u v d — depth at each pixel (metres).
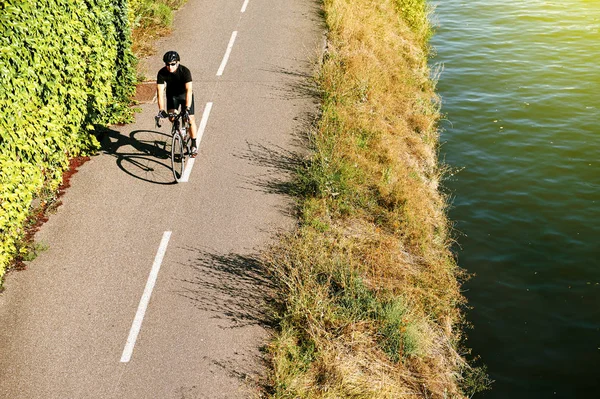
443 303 8.82
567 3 26.62
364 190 10.30
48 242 8.47
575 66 19.75
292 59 14.55
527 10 25.86
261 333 7.10
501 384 8.21
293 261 8.16
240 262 8.20
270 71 13.88
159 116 9.09
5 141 7.79
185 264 8.12
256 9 18.11
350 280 7.84
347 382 6.56
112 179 9.90
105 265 8.09
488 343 8.93
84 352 6.80
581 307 9.77
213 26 16.69
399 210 10.05
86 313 7.32
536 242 11.45
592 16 24.73
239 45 15.34
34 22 8.32
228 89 13.01
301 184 9.84
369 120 12.58
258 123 11.71
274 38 15.80
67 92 9.45
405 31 20.08
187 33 16.14
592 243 11.43
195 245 8.48
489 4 27.02
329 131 11.38
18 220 7.96
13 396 6.27
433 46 21.88
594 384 8.31
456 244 11.27
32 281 7.79
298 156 10.70
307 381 6.50
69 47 9.42
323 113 11.84
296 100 12.64
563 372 8.48
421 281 8.91
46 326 7.13
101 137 11.10
